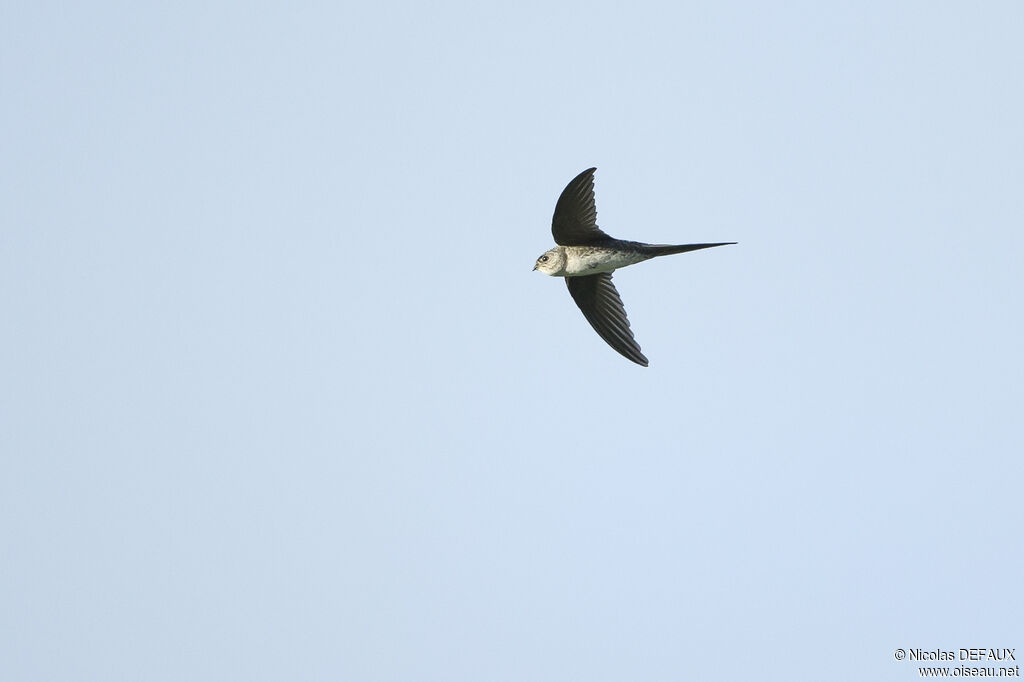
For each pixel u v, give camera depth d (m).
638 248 14.35
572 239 14.56
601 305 15.53
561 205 14.19
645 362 15.36
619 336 15.48
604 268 14.59
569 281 15.57
